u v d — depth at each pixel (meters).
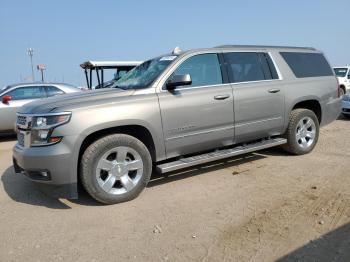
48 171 4.07
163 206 4.27
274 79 5.91
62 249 3.34
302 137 6.32
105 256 3.19
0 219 4.08
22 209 4.37
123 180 4.41
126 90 4.66
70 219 4.01
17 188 5.20
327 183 4.79
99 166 4.25
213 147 5.27
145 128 4.53
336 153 6.42
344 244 3.19
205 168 5.75
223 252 3.15
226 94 5.18
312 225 3.57
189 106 4.82
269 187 4.75
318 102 6.48
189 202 4.36
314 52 6.72
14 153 4.53
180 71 4.92
